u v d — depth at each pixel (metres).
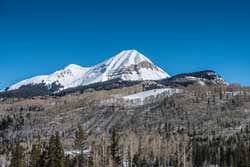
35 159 181.62
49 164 174.62
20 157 193.25
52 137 178.75
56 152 176.25
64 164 180.75
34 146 186.50
